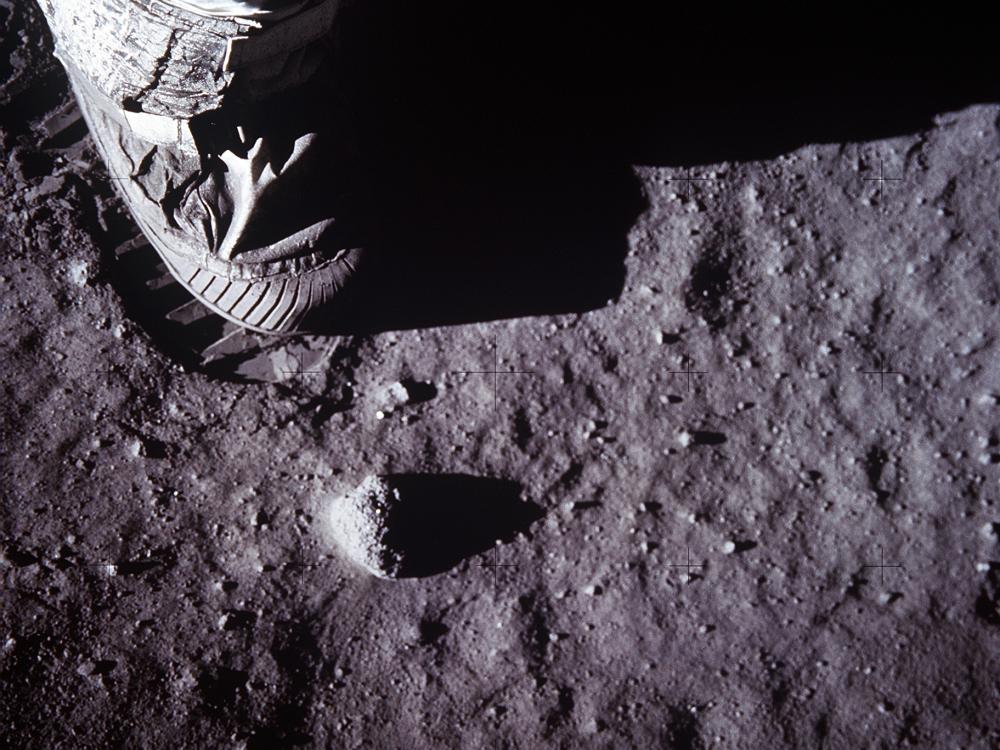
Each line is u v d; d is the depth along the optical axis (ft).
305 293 7.66
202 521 7.75
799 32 8.81
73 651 7.27
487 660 7.38
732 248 8.49
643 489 7.91
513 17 8.87
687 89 8.79
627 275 8.48
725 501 7.86
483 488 7.91
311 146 6.85
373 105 8.54
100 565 7.54
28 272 8.36
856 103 8.70
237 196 7.00
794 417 8.07
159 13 5.23
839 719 7.15
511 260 8.55
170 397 8.16
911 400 8.06
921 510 7.74
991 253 8.30
